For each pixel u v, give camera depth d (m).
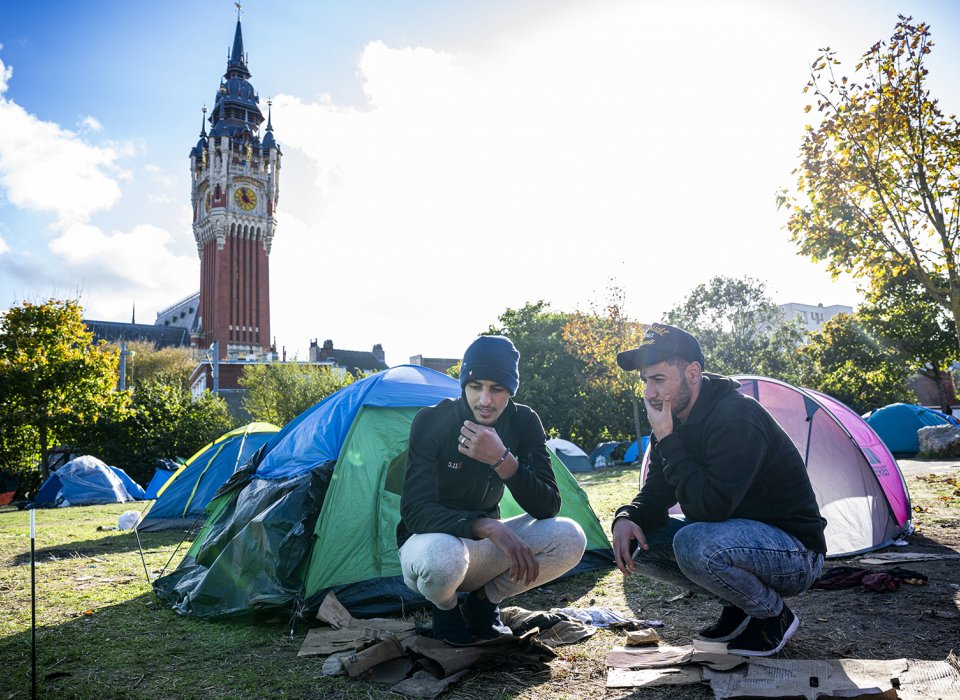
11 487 27.86
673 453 2.68
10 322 25.70
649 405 2.78
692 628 3.48
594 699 2.55
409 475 2.92
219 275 80.12
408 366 5.80
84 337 26.95
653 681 2.61
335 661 3.11
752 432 2.57
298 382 35.22
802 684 2.39
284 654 3.40
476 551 2.88
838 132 9.89
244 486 5.52
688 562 2.64
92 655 3.45
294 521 4.34
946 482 10.63
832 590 4.16
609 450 27.66
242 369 59.06
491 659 2.99
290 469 4.92
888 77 9.66
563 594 4.49
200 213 86.44
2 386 24.30
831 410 6.05
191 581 4.76
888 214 9.89
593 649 3.19
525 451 3.12
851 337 29.59
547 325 32.75
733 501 2.53
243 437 9.81
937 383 28.09
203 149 85.12
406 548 2.87
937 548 5.38
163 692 2.88
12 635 3.89
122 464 25.77
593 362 29.28
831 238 10.35
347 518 4.41
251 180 83.75
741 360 41.44
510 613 3.64
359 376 40.94
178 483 9.95
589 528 5.39
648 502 2.97
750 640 2.76
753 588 2.60
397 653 3.05
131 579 5.65
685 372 2.72
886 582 4.05
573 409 30.05
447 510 2.76
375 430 4.94
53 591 5.19
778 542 2.61
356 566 4.28
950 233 9.59
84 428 25.66
